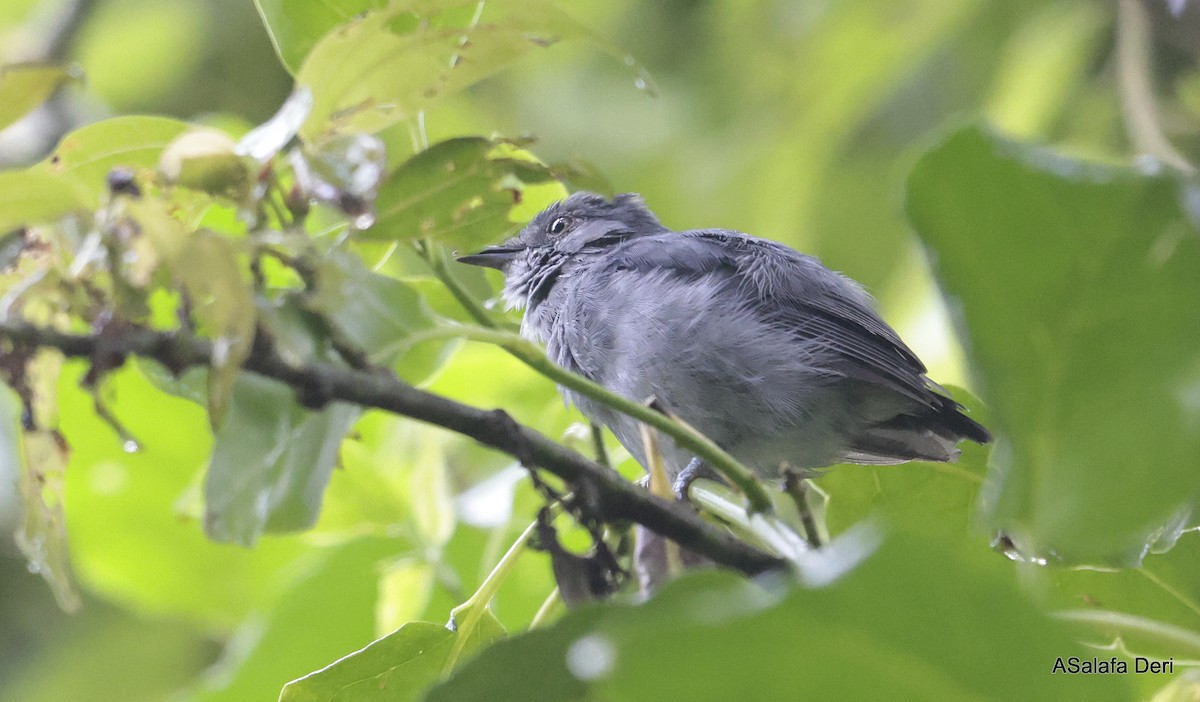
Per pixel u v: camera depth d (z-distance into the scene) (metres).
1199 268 3.68
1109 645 5.18
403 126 14.17
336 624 8.48
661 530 4.89
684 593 3.56
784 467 5.14
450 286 5.47
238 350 3.90
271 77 15.62
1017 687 3.30
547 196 7.29
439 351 5.16
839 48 13.50
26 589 13.56
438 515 8.31
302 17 5.51
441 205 5.06
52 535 4.97
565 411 9.33
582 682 4.29
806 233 13.89
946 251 3.82
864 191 13.87
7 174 4.06
